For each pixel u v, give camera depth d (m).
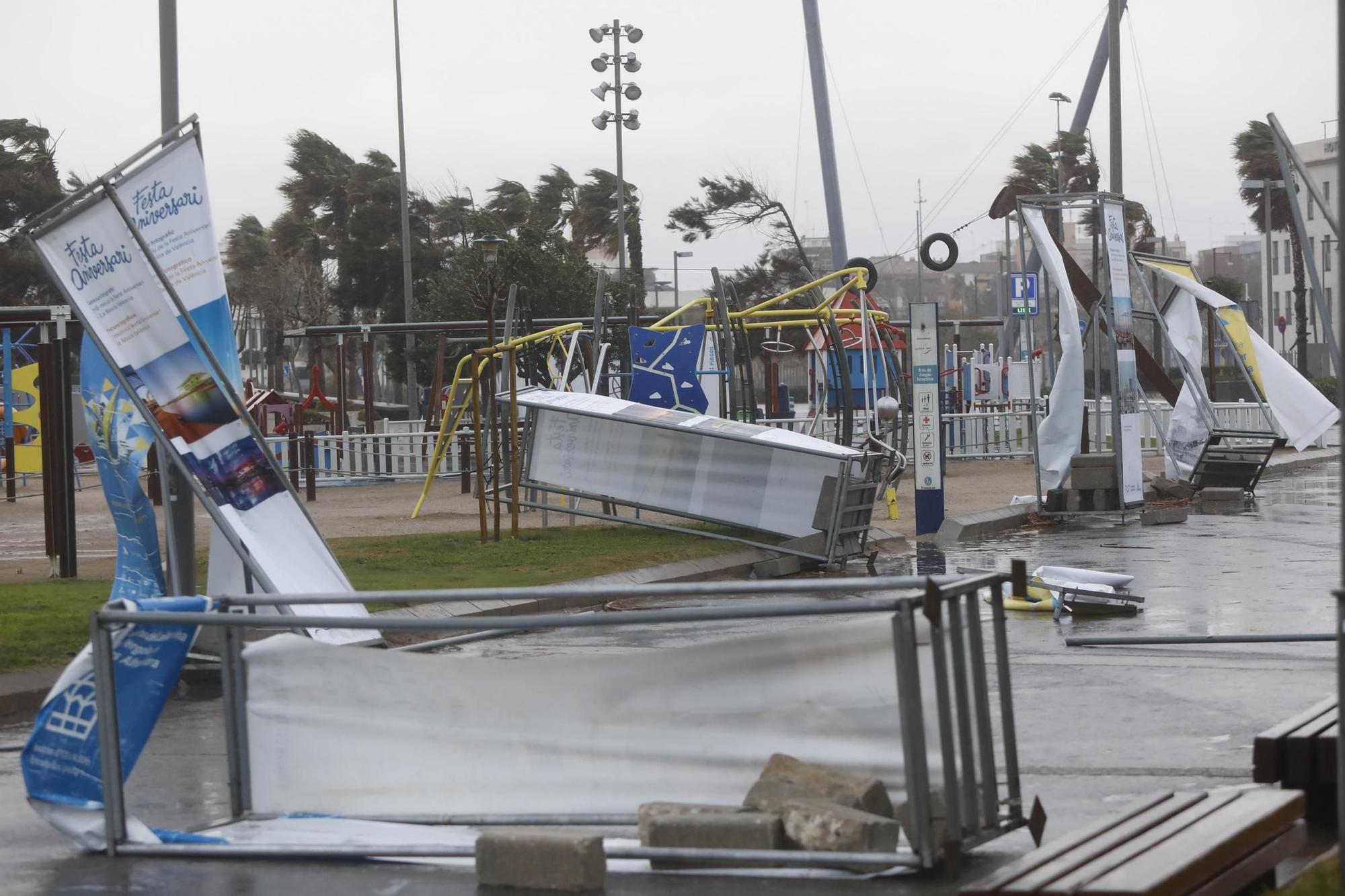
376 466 40.28
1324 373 78.75
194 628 7.89
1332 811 7.48
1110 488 27.91
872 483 22.19
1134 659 12.91
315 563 13.09
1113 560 21.16
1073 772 8.91
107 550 23.17
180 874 7.19
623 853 6.77
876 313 33.69
